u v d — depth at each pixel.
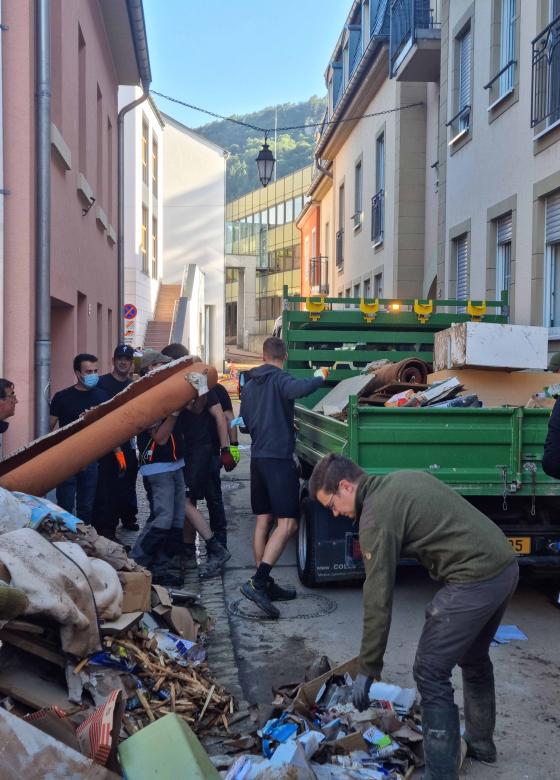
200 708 3.91
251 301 68.44
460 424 5.66
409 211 18.50
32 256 7.56
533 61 10.52
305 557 6.48
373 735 3.64
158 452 6.37
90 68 12.00
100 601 3.74
